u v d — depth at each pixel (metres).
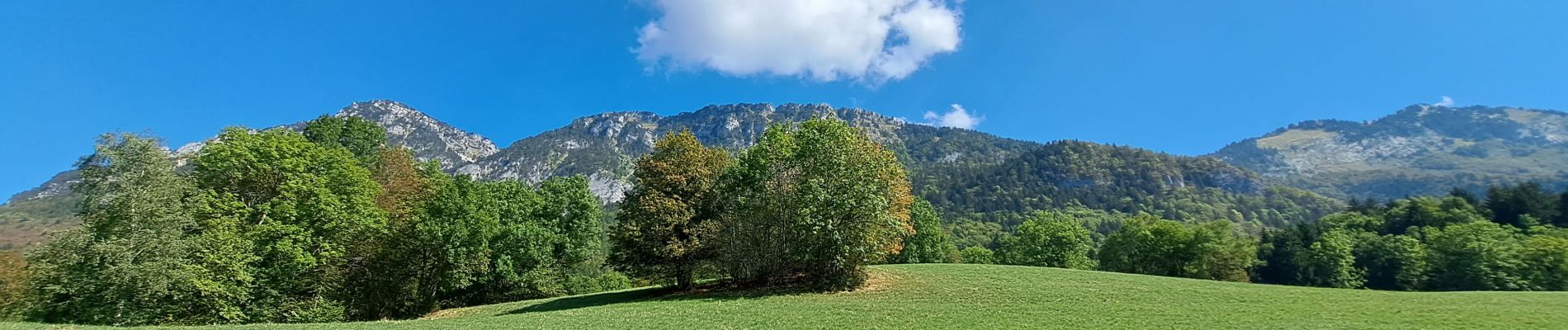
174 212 33.38
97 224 32.66
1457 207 95.06
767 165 42.75
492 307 46.97
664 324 28.81
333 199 39.22
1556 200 91.50
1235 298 35.31
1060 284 41.88
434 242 45.84
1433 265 73.06
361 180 42.28
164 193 33.38
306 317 39.09
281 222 37.56
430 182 52.97
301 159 39.50
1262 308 31.47
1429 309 30.16
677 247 41.09
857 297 37.09
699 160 45.12
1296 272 87.31
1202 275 86.19
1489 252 67.44
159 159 34.44
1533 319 26.88
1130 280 45.06
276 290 37.81
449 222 46.31
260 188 38.78
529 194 58.06
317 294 41.19
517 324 30.03
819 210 38.66
